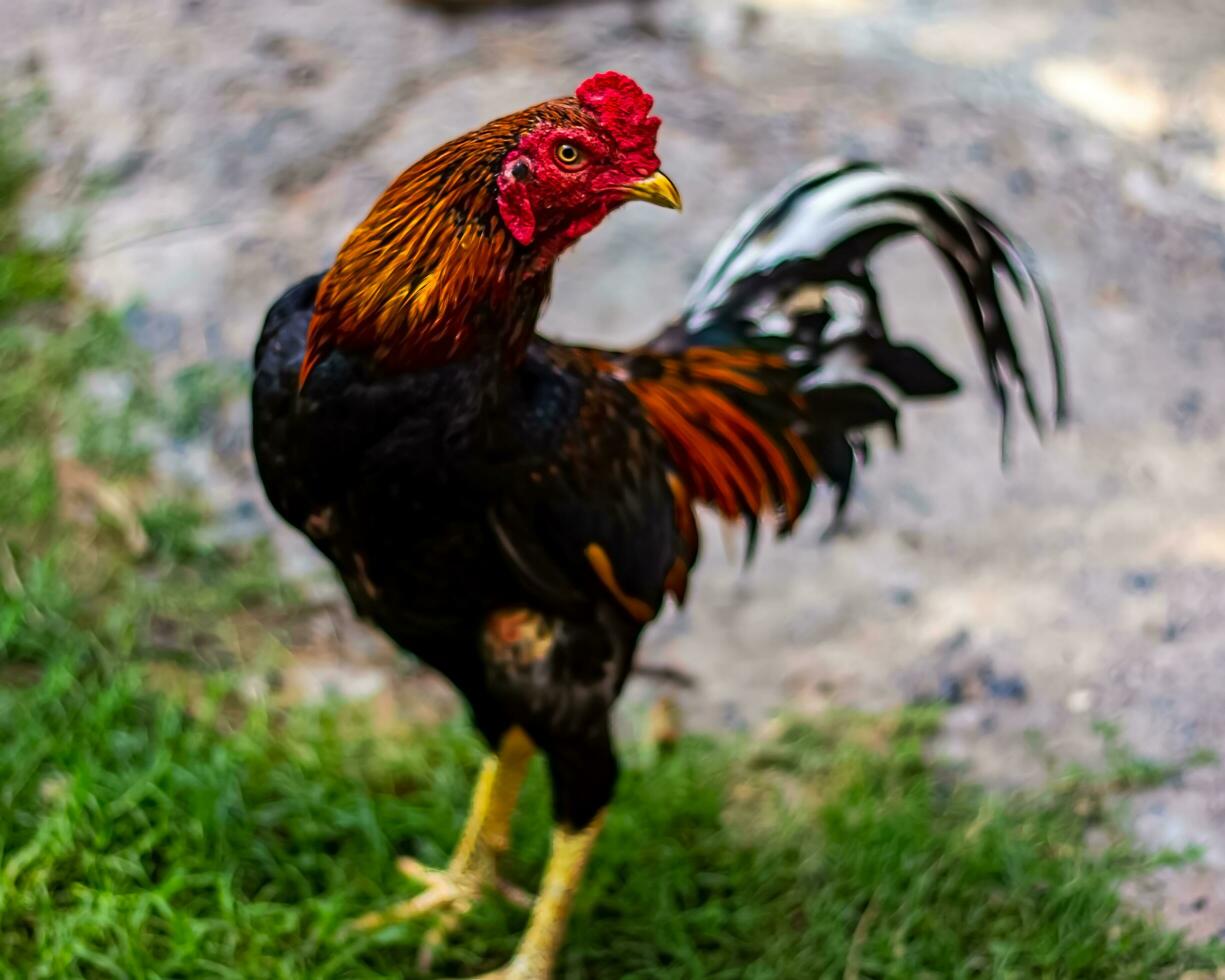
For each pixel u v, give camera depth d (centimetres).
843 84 249
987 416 188
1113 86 258
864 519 179
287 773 153
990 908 149
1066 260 212
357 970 142
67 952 138
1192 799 155
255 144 219
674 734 160
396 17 251
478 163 120
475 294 121
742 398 145
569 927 147
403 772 156
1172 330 202
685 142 222
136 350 188
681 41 257
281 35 243
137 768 151
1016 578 174
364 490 125
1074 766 158
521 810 155
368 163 217
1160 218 223
